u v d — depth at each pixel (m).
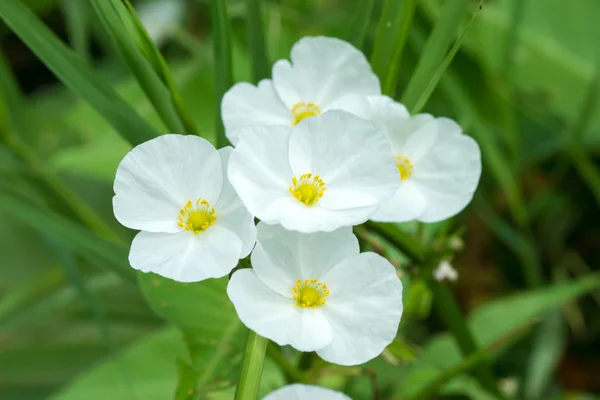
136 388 0.41
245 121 0.34
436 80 0.33
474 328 0.43
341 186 0.32
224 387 0.34
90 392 0.41
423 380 0.42
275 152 0.31
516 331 0.39
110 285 0.49
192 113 0.55
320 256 0.31
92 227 0.47
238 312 0.31
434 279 0.36
